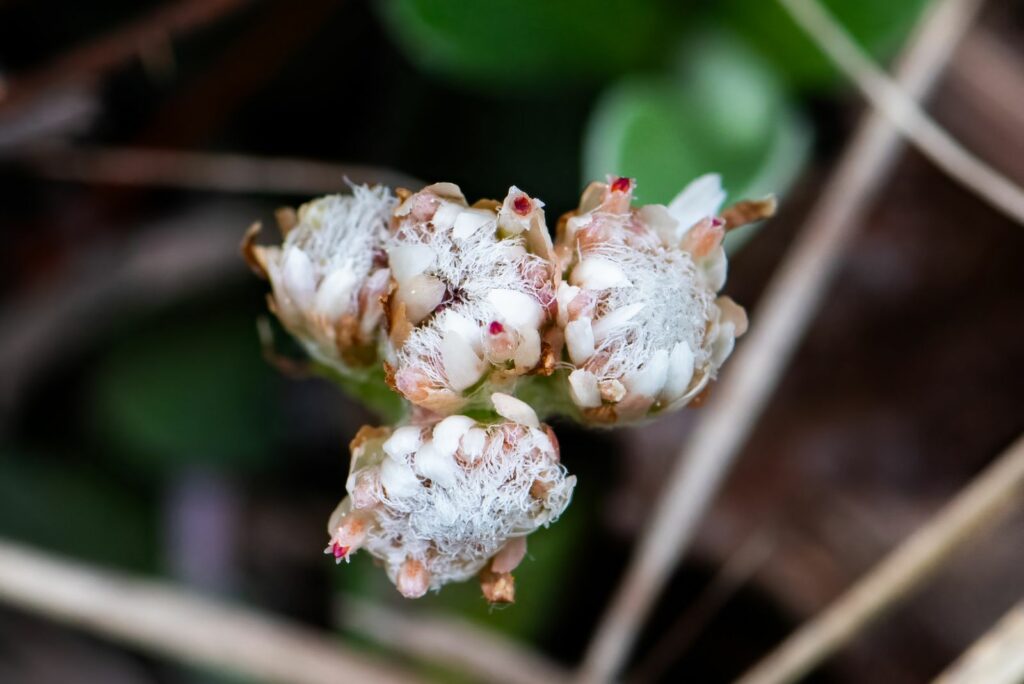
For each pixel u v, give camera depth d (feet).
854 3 0.46
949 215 0.49
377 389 0.39
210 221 0.49
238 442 0.48
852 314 0.49
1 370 0.48
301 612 0.48
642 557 0.44
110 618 0.44
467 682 0.44
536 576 0.45
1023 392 0.48
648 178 0.45
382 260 0.39
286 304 0.39
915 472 0.49
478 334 0.37
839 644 0.42
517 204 0.37
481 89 0.48
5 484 0.48
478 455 0.37
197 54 0.49
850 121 0.49
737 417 0.45
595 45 0.47
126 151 0.48
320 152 0.49
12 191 0.49
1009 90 0.48
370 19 0.49
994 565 0.47
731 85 0.47
